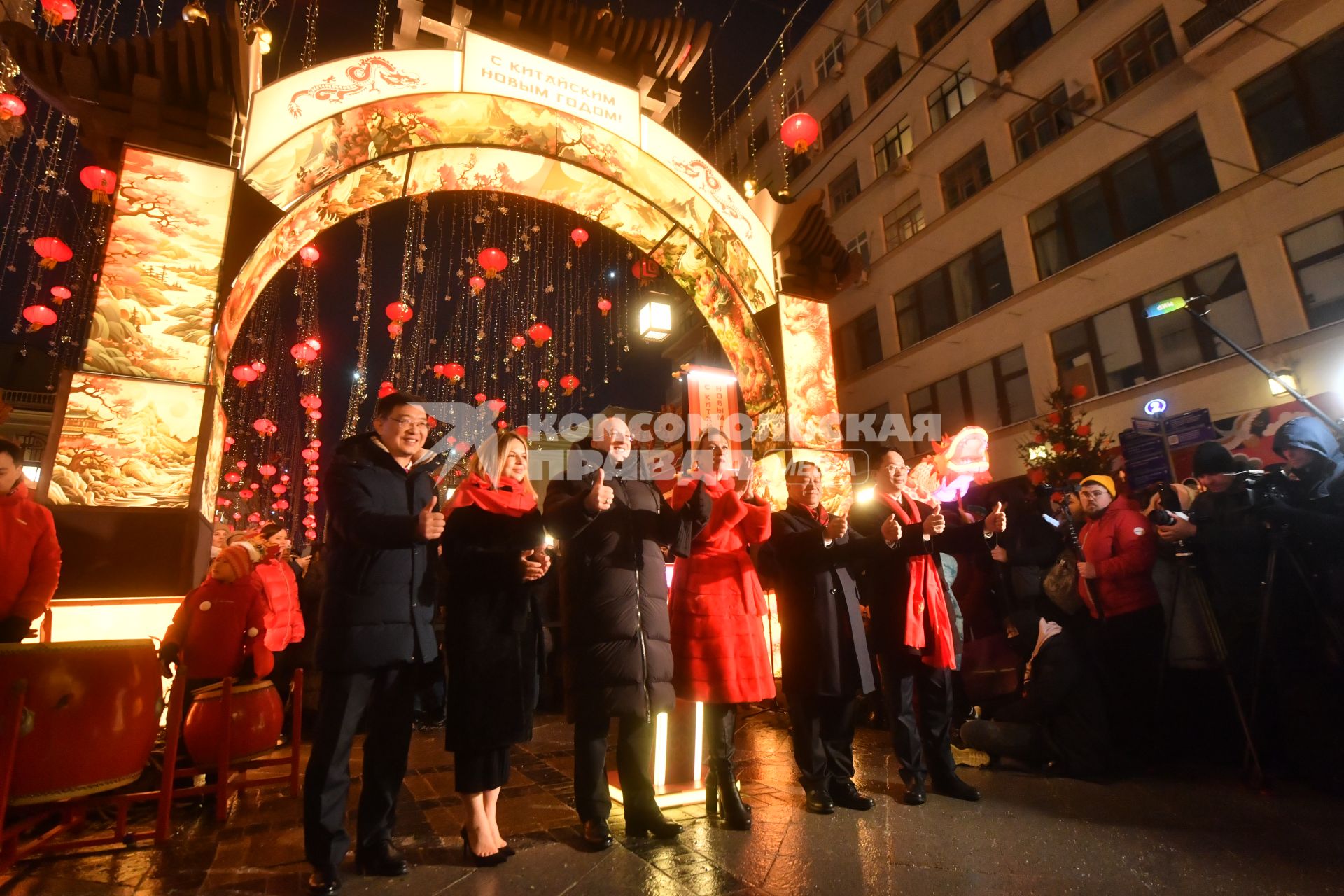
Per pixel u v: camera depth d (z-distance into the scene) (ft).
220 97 17.20
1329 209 31.71
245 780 11.54
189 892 7.66
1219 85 36.06
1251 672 11.97
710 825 9.83
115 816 10.66
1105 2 42.19
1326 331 31.35
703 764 11.96
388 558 8.26
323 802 7.60
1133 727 13.03
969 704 15.34
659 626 9.45
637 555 9.53
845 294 61.46
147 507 15.12
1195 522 12.71
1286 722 11.32
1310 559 11.12
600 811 8.97
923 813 10.23
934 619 11.14
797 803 10.90
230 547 12.49
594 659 9.05
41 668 7.86
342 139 19.56
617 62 23.22
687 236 25.67
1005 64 48.98
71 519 14.52
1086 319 42.42
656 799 10.37
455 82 20.17
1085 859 8.23
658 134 23.36
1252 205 34.47
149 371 15.79
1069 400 35.55
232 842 9.44
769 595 22.48
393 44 21.15
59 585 14.15
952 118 52.26
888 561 11.62
